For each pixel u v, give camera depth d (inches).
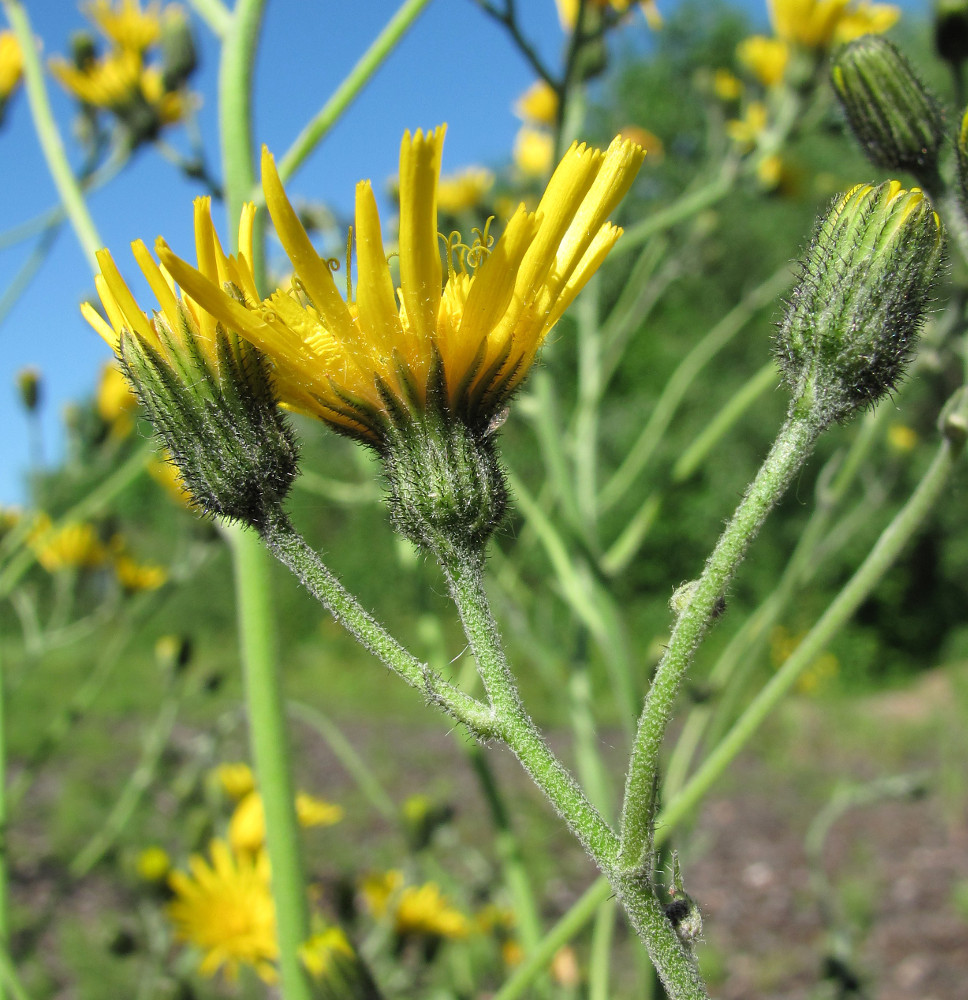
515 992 2.7
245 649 2.9
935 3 3.5
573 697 4.5
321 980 2.7
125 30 5.1
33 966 8.4
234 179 2.9
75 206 3.4
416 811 6.1
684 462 4.5
